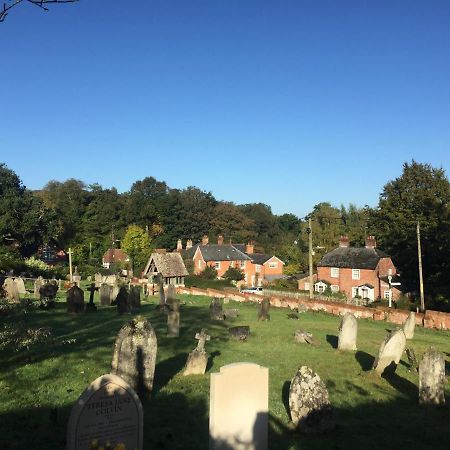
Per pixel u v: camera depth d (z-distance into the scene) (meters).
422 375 14.54
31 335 19.98
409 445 11.52
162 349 20.41
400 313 35.06
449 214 54.94
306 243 94.12
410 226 61.25
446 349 24.53
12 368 15.77
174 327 23.47
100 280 57.62
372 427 12.64
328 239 90.19
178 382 15.41
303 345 23.14
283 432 11.98
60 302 35.19
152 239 112.94
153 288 48.97
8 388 13.71
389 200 72.44
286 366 18.42
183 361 18.30
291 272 90.25
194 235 121.00
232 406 10.48
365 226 83.81
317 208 103.69
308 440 11.62
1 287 38.25
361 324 33.28
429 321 33.34
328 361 19.77
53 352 18.28
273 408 13.45
